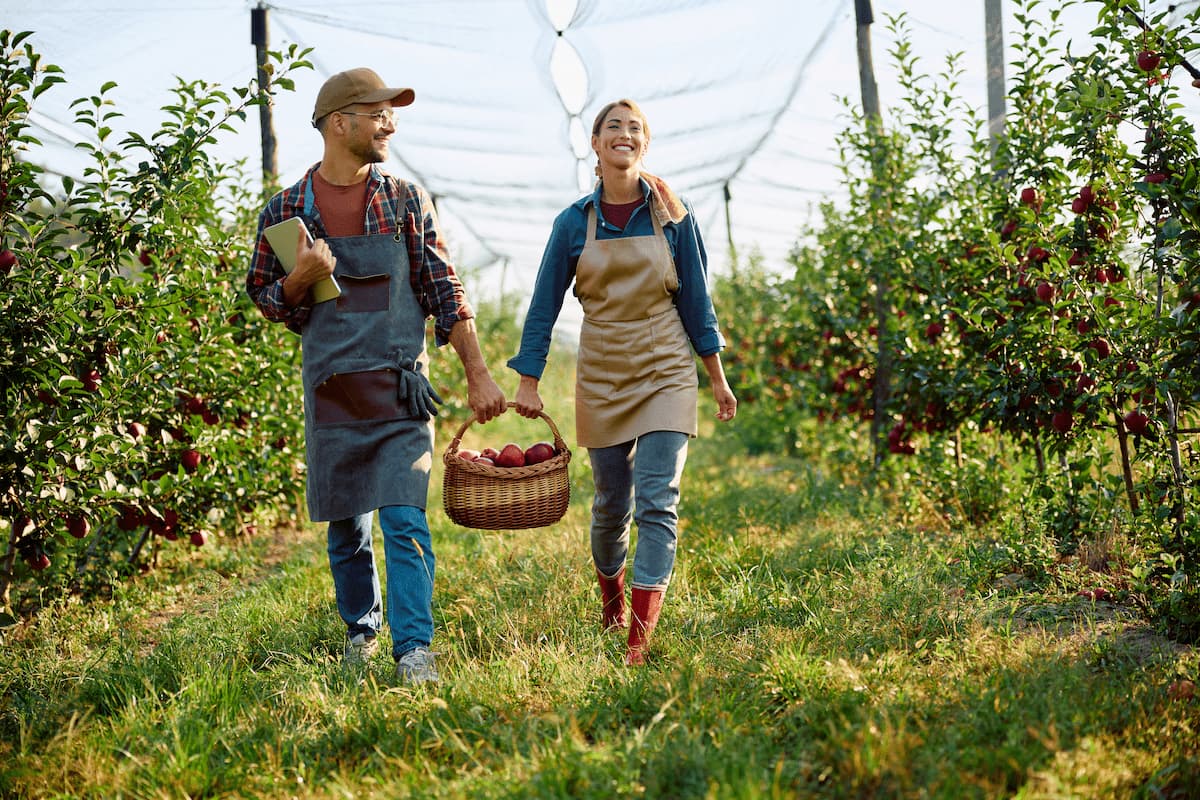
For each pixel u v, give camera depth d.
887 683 2.49
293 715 2.62
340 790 2.16
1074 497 4.31
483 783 2.08
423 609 3.00
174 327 4.09
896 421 6.60
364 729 2.48
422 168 8.70
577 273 3.33
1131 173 3.71
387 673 2.92
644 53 6.19
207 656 3.17
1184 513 3.39
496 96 6.84
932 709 2.31
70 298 3.59
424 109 7.11
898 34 5.73
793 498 5.95
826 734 2.21
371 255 3.10
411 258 3.21
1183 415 3.81
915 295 5.80
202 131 3.93
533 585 3.87
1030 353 4.27
